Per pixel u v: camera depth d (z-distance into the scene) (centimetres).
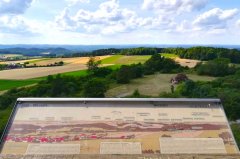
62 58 13238
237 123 3997
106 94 6234
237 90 5741
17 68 10181
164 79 8125
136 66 8931
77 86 6450
